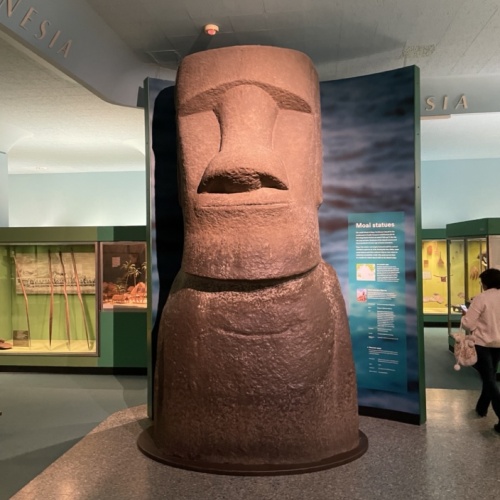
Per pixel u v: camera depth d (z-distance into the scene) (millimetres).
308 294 3170
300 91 3291
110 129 7246
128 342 6223
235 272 3049
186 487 2865
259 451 3059
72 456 3346
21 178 11117
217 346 3086
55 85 5375
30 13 3516
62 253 6645
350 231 4137
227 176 3021
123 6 4031
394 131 3951
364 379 4113
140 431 3836
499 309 3855
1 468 3525
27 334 6637
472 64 5133
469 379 5547
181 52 4895
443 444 3479
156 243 4129
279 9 4086
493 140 8367
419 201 3895
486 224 6207
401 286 3957
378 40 4605
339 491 2805
